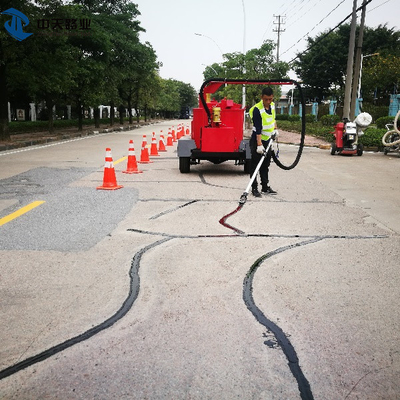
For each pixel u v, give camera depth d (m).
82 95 25.16
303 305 3.11
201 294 3.27
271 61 24.72
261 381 2.24
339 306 3.10
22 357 2.43
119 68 29.72
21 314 2.93
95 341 2.60
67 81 19.11
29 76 17.44
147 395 2.13
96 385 2.20
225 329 2.76
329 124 32.00
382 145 16.06
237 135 9.25
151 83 46.56
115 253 4.16
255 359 2.43
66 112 41.38
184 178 8.93
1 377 2.26
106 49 23.91
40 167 10.34
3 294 3.24
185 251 4.24
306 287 3.42
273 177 9.31
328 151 16.25
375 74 34.47
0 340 2.60
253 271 3.75
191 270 3.75
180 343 2.59
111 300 3.15
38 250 4.22
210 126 9.26
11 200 6.51
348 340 2.64
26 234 4.75
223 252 4.22
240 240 4.62
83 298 3.18
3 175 9.01
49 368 2.33
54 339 2.62
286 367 2.36
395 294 3.31
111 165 7.53
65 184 7.95
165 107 86.88
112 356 2.45
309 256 4.14
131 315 2.93
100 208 6.04
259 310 3.02
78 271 3.70
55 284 3.42
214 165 11.21
